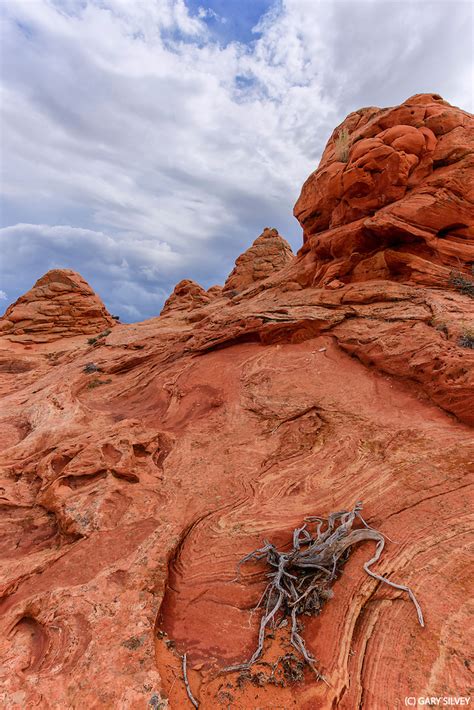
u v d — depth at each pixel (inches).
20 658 171.5
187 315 1213.7
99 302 1745.8
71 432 435.8
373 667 152.6
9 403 638.5
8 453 392.8
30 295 1665.8
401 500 237.3
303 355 495.2
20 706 144.8
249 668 160.2
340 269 597.3
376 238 557.6
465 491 229.1
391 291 507.2
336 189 588.7
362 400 372.8
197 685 157.1
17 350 1441.9
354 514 228.1
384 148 515.2
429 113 555.5
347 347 463.2
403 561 193.3
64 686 151.7
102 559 230.8
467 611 162.2
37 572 228.7
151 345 850.1
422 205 498.0
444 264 506.0
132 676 154.4
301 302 595.2
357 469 279.0
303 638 173.2
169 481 317.1
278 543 231.6
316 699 145.9
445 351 347.3
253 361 519.8
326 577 195.8
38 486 333.1
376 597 181.0
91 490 302.8
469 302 432.1
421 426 306.0
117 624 181.6
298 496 268.8
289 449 331.6
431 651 151.1
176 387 538.6
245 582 209.9
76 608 193.5
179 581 218.7
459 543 195.0
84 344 1289.4
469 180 499.5
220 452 351.3
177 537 246.1
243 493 287.1
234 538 241.8
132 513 275.4
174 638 183.0
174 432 416.8
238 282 1660.9
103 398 614.5
